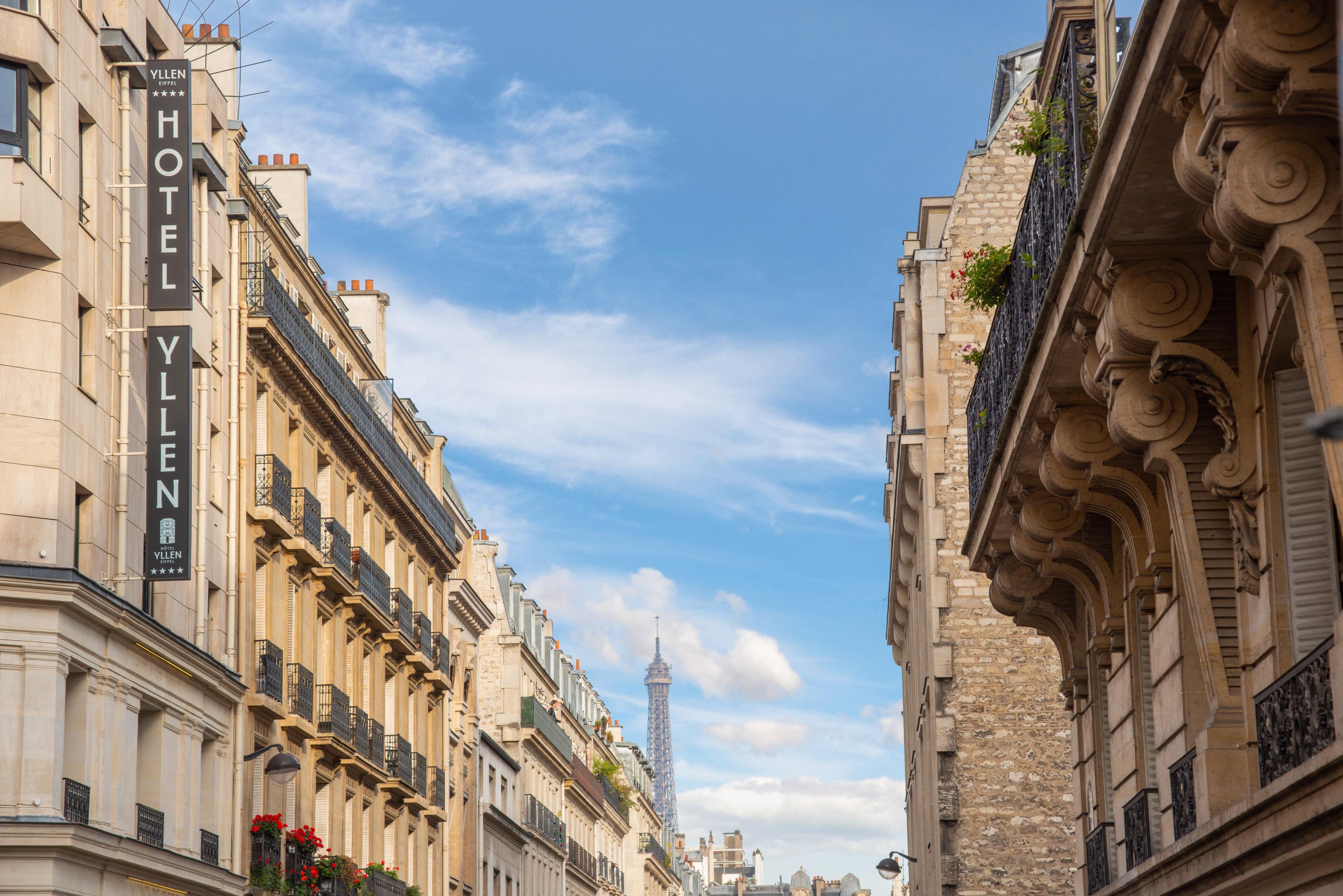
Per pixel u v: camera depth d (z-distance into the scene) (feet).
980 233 119.14
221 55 119.65
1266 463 41.29
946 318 118.21
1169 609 51.34
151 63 90.17
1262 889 38.01
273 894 107.24
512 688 229.66
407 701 154.20
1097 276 43.78
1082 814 71.97
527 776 234.99
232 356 106.01
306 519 119.65
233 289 106.73
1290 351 39.99
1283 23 30.81
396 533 151.74
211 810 98.02
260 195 115.85
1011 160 119.55
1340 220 32.53
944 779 111.96
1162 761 53.11
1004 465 61.52
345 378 130.62
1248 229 33.47
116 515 85.35
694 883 516.73
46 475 78.02
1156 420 44.24
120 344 86.99
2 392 77.87
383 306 161.27
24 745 74.64
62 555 78.38
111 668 81.87
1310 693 36.11
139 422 88.84
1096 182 40.83
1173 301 42.11
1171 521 47.52
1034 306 54.60
